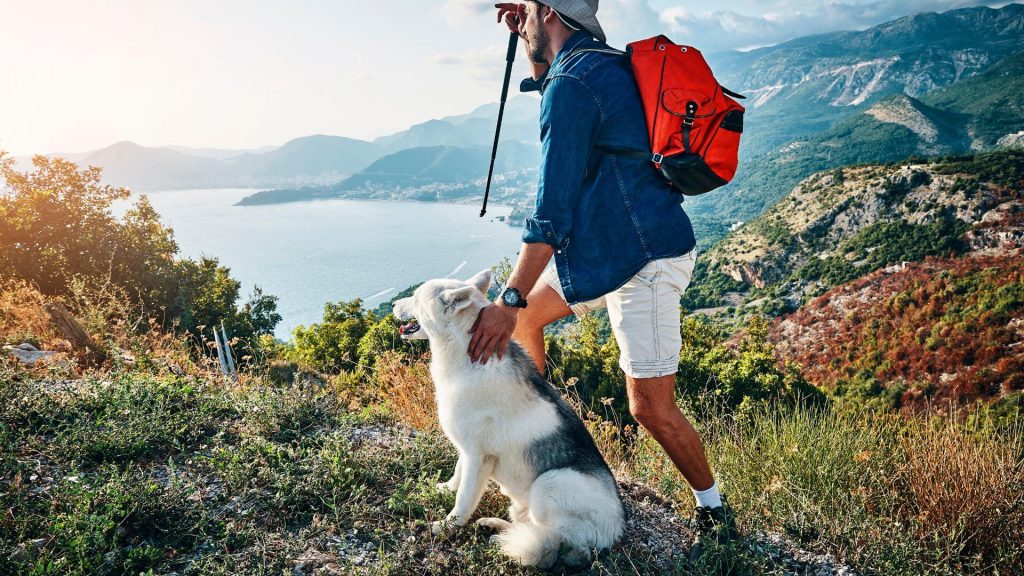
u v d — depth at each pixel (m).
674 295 2.62
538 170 2.50
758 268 133.75
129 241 23.91
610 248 2.55
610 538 2.79
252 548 2.52
